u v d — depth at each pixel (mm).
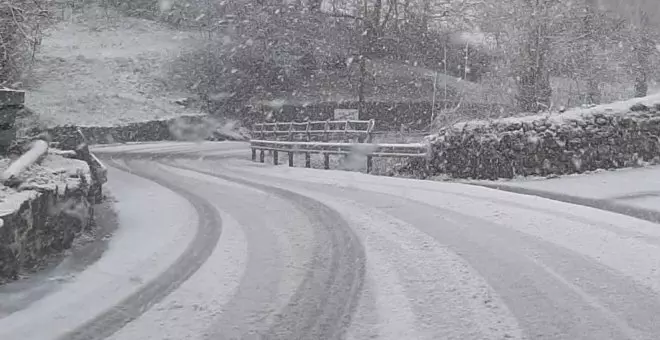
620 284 6066
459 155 14984
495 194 11523
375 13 34031
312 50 38500
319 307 5562
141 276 6598
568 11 21719
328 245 7852
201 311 5504
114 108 36875
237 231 8781
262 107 38688
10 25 17219
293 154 22328
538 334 4840
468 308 5449
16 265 6270
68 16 48656
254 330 5039
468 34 27812
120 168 19016
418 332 4906
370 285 6172
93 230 8953
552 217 9227
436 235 8258
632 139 14742
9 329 5055
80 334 4969
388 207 10492
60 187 7625
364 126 25359
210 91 40781
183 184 14453
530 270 6574
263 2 38531
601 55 23031
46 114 32719
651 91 27531
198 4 43219
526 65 21469
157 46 45188
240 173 17094
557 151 14156
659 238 7828
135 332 5012
